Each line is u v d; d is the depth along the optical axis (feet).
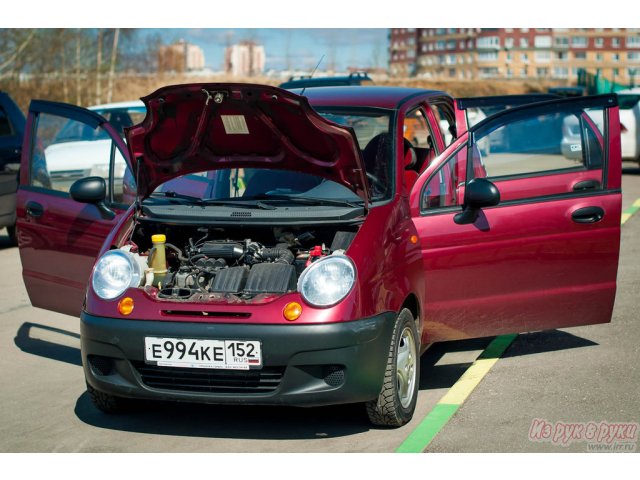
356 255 14.66
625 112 57.98
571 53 314.55
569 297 17.65
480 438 14.60
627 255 30.48
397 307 14.93
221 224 15.90
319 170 15.98
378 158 17.01
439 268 16.71
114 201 18.54
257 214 15.94
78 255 18.43
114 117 38.01
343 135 14.87
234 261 16.39
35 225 19.22
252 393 14.26
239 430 15.44
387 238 15.40
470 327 17.25
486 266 17.02
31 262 19.47
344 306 14.11
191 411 16.47
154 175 16.67
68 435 15.37
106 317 14.71
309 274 14.38
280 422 15.78
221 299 14.58
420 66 345.92
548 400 16.35
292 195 16.65
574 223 17.44
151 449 14.62
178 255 16.43
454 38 334.03
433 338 17.11
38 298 19.49
